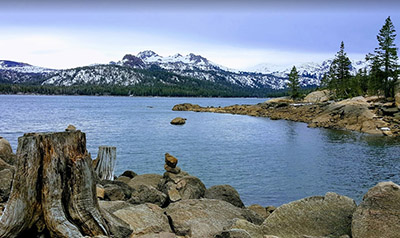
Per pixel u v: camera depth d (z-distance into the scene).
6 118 68.44
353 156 30.70
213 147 35.91
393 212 6.35
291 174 23.39
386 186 6.81
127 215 7.61
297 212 7.61
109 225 6.10
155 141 40.09
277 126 59.88
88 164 5.75
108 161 14.44
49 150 5.39
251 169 25.00
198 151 33.25
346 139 42.62
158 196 10.14
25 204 5.23
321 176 22.91
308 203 7.76
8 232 5.08
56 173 5.39
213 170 24.56
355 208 7.46
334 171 24.48
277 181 21.47
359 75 97.69
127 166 25.98
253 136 45.81
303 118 70.19
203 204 9.35
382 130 47.94
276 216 7.62
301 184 20.81
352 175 23.27
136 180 14.55
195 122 68.44
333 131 51.56
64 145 5.54
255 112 93.38
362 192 19.30
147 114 90.38
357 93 90.69
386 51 70.12
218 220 8.41
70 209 5.49
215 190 12.29
